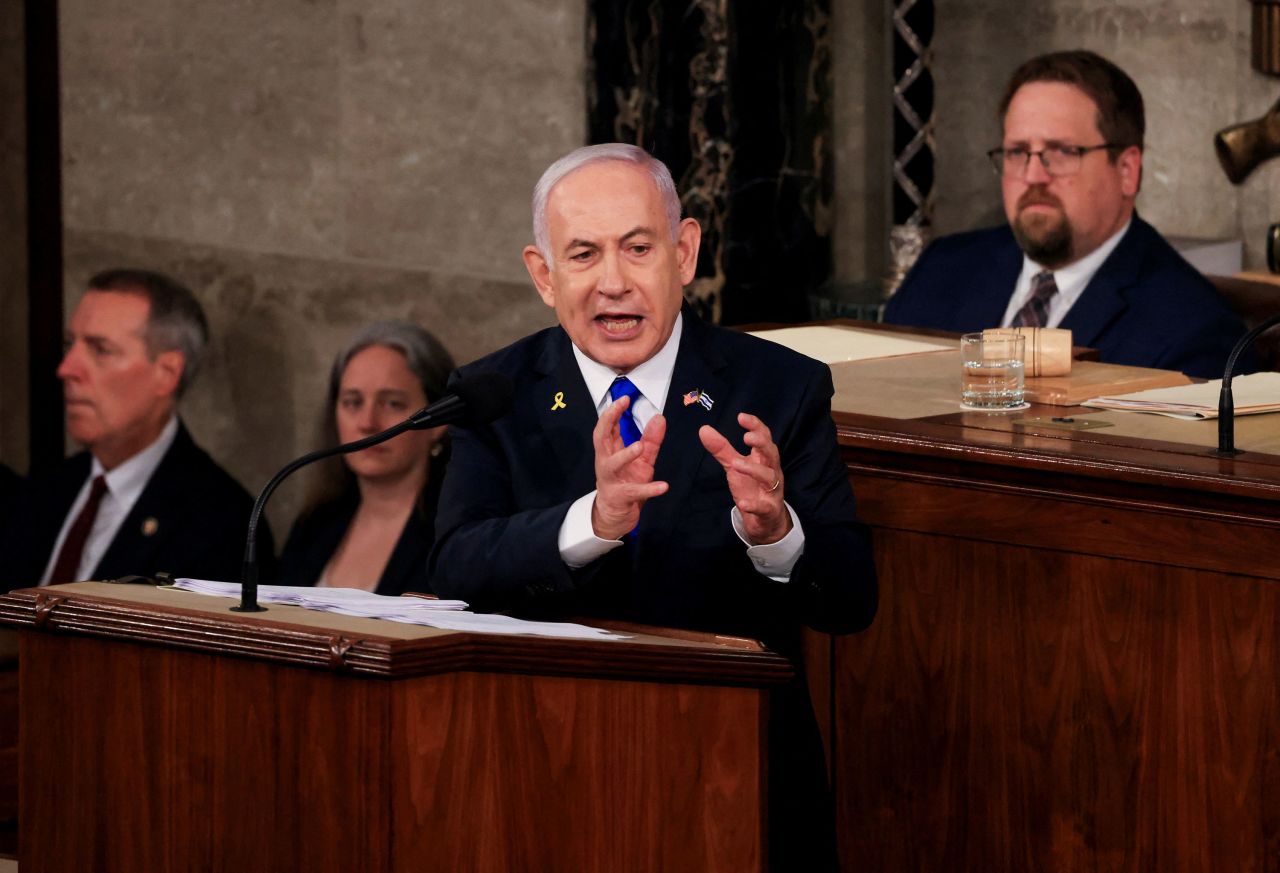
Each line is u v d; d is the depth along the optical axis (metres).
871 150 23.72
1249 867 8.98
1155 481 9.02
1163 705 9.25
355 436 18.86
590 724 6.86
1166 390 11.06
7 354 19.12
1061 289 16.75
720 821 7.18
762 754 7.24
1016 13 23.44
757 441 8.08
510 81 19.59
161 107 19.03
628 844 6.98
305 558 19.02
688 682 7.01
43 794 7.16
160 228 19.23
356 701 6.37
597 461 8.04
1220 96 21.89
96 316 19.06
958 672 10.13
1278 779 8.83
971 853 10.18
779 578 8.62
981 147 24.02
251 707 6.62
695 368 9.08
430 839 6.47
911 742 10.38
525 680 6.68
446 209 19.39
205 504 19.16
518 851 6.72
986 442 9.84
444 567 8.79
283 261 19.30
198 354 19.25
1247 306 17.08
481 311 19.50
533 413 9.19
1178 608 9.14
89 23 18.89
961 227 24.31
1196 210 22.30
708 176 21.48
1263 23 21.17
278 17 19.19
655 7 20.58
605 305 8.70
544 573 8.34
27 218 18.92
